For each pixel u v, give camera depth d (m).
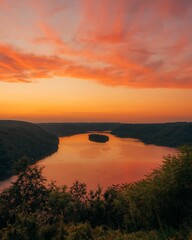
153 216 10.45
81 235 10.94
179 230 9.23
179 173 10.24
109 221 14.30
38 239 13.16
